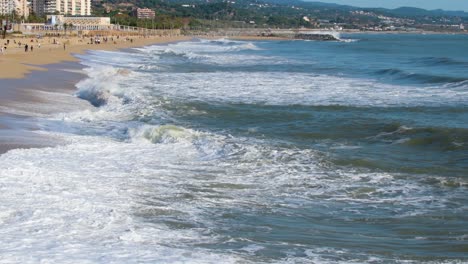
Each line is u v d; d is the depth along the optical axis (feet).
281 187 56.54
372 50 404.57
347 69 205.98
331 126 88.89
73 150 69.51
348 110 104.73
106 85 129.29
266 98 120.16
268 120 94.48
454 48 450.30
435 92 133.39
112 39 492.13
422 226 45.96
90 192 51.70
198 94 125.39
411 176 61.00
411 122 90.33
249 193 54.29
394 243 42.01
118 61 248.11
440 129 82.89
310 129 86.89
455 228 45.39
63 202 47.75
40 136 77.61
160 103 109.09
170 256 37.40
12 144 71.05
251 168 63.21
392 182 58.75
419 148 74.38
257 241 41.63
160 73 184.14
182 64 236.22
